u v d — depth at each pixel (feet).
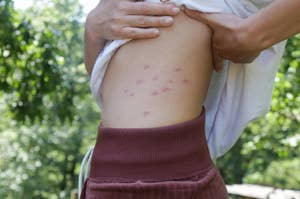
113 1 4.21
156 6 4.00
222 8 4.08
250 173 43.83
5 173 57.57
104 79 4.22
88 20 4.49
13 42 22.52
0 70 22.85
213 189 3.85
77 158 62.13
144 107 3.89
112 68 4.14
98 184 3.78
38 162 59.62
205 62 4.11
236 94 4.54
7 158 58.13
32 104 23.44
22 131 58.39
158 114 3.86
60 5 48.80
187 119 3.92
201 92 4.08
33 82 23.21
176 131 3.78
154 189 3.63
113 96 4.07
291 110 23.50
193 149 3.81
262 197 13.01
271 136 26.35
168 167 3.71
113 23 4.13
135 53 4.04
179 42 4.00
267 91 4.50
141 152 3.72
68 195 58.95
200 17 4.04
